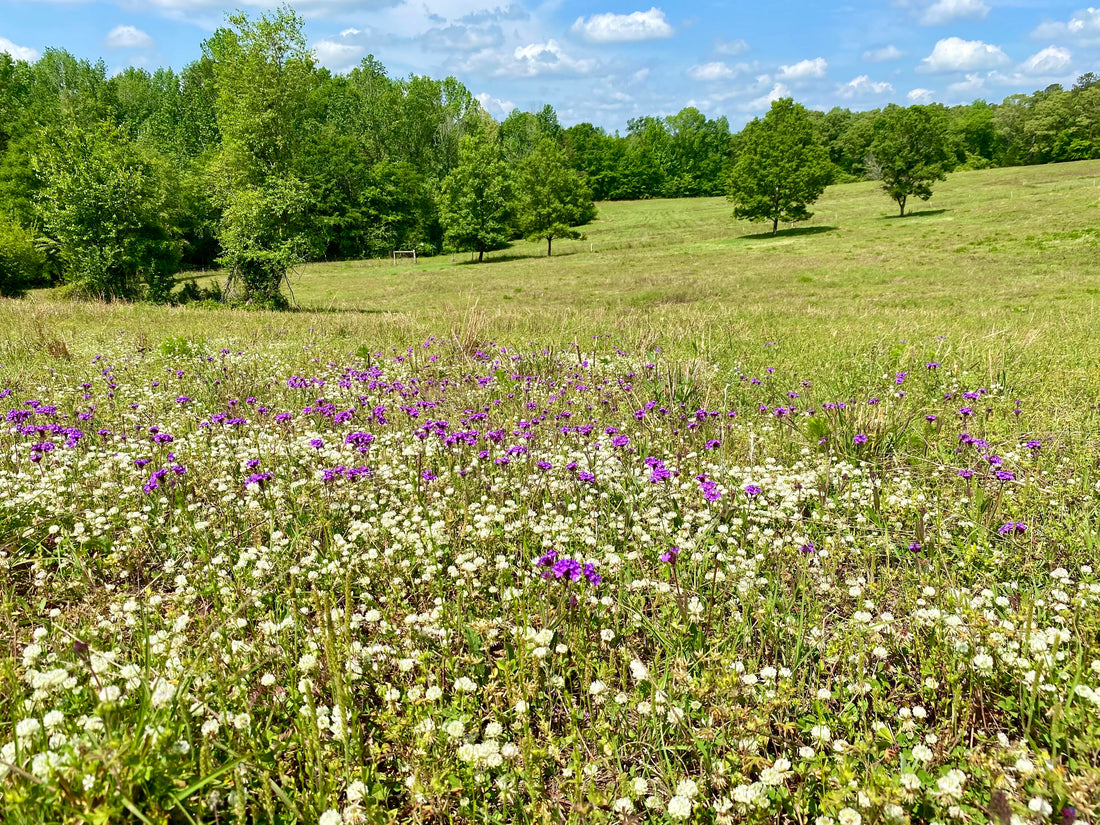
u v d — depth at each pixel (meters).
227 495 4.76
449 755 2.52
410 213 83.44
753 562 3.81
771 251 58.03
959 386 8.08
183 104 88.62
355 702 2.87
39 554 3.94
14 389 7.95
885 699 2.94
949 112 155.62
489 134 103.75
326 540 4.19
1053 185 77.75
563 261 64.69
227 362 10.21
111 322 16.50
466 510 4.42
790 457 5.98
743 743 2.51
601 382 8.85
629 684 3.07
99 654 2.50
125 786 1.89
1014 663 2.84
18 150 55.06
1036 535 4.23
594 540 4.09
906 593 3.57
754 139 72.00
